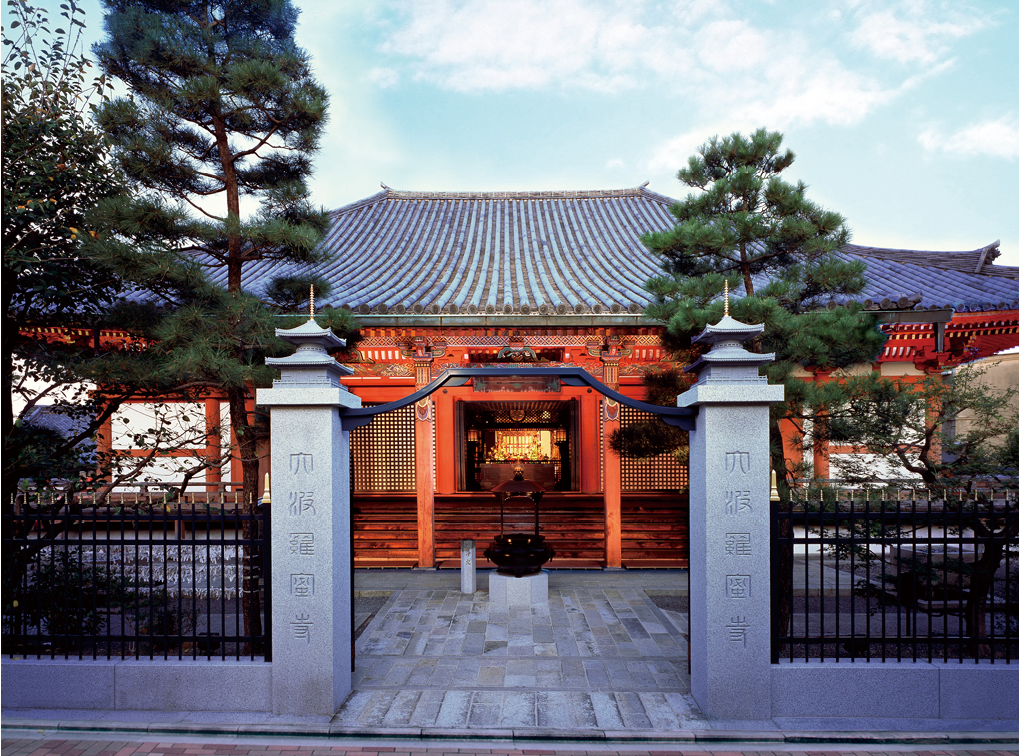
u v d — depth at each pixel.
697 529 5.87
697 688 5.86
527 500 15.59
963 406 7.87
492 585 9.79
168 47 7.07
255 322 7.27
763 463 5.54
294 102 7.39
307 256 7.86
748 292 8.70
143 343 9.16
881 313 11.50
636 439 10.65
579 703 5.92
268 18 7.99
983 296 12.56
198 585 10.59
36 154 6.95
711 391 5.50
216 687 5.66
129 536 12.70
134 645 7.40
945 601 5.62
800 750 5.06
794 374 12.34
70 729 5.34
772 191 7.95
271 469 5.67
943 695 5.43
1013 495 6.84
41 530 5.93
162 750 5.04
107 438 13.19
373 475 16.83
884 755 4.95
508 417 19.77
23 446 7.00
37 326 7.76
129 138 7.11
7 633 5.88
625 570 12.28
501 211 21.80
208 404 13.37
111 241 6.52
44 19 7.11
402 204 22.11
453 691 6.22
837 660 5.58
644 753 5.05
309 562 5.60
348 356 9.32
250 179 8.39
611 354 12.48
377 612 9.39
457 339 12.92
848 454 10.93
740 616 5.49
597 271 15.64
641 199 22.47
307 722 5.46
